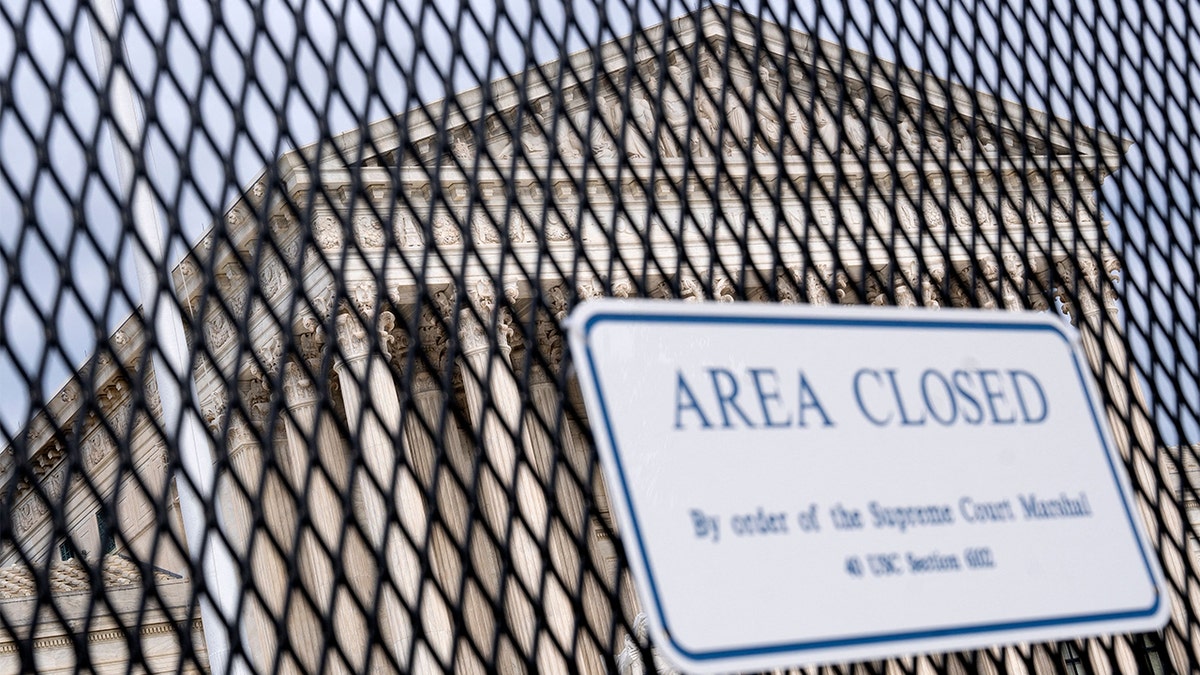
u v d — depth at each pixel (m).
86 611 2.20
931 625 2.42
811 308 2.53
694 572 2.28
